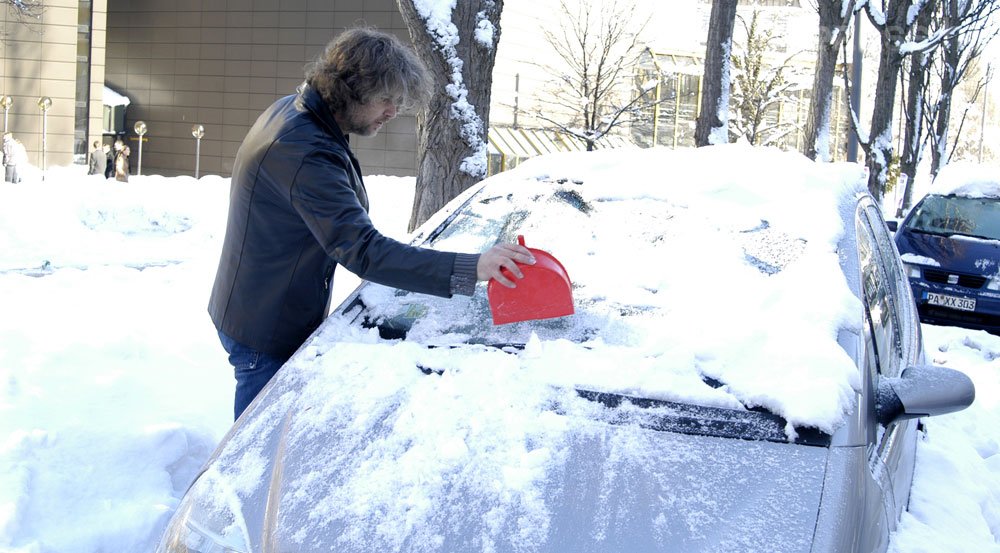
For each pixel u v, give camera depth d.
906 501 2.74
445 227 3.40
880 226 4.09
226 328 3.10
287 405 2.53
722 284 2.85
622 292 2.88
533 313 2.66
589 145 38.62
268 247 2.97
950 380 2.59
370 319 2.93
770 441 2.25
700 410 2.36
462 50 8.01
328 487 2.21
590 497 2.10
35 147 39.75
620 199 3.36
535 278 2.63
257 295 3.03
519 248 2.64
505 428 2.33
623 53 40.78
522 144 40.38
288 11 44.38
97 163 32.78
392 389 2.51
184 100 46.31
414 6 7.93
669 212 3.25
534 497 2.12
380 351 2.69
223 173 45.91
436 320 2.88
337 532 2.08
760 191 3.32
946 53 27.00
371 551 2.03
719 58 16.81
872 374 2.61
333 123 2.93
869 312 2.87
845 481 2.13
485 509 2.10
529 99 42.19
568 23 40.50
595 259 3.06
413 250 2.67
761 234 3.08
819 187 3.40
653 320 2.75
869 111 53.97
